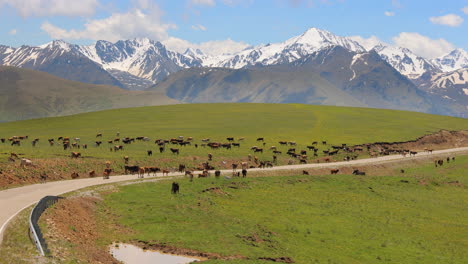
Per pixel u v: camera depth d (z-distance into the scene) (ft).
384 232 175.11
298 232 164.45
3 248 98.43
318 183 251.39
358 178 270.46
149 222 151.12
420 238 171.94
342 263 135.23
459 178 299.17
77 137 383.65
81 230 130.41
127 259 118.73
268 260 128.47
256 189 225.76
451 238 175.01
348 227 177.06
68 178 215.51
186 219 159.33
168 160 280.92
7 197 155.84
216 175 239.50
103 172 230.07
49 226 119.55
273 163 312.29
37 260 96.27
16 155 231.09
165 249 128.26
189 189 206.90
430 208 221.66
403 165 340.39
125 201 175.11
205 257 125.29
